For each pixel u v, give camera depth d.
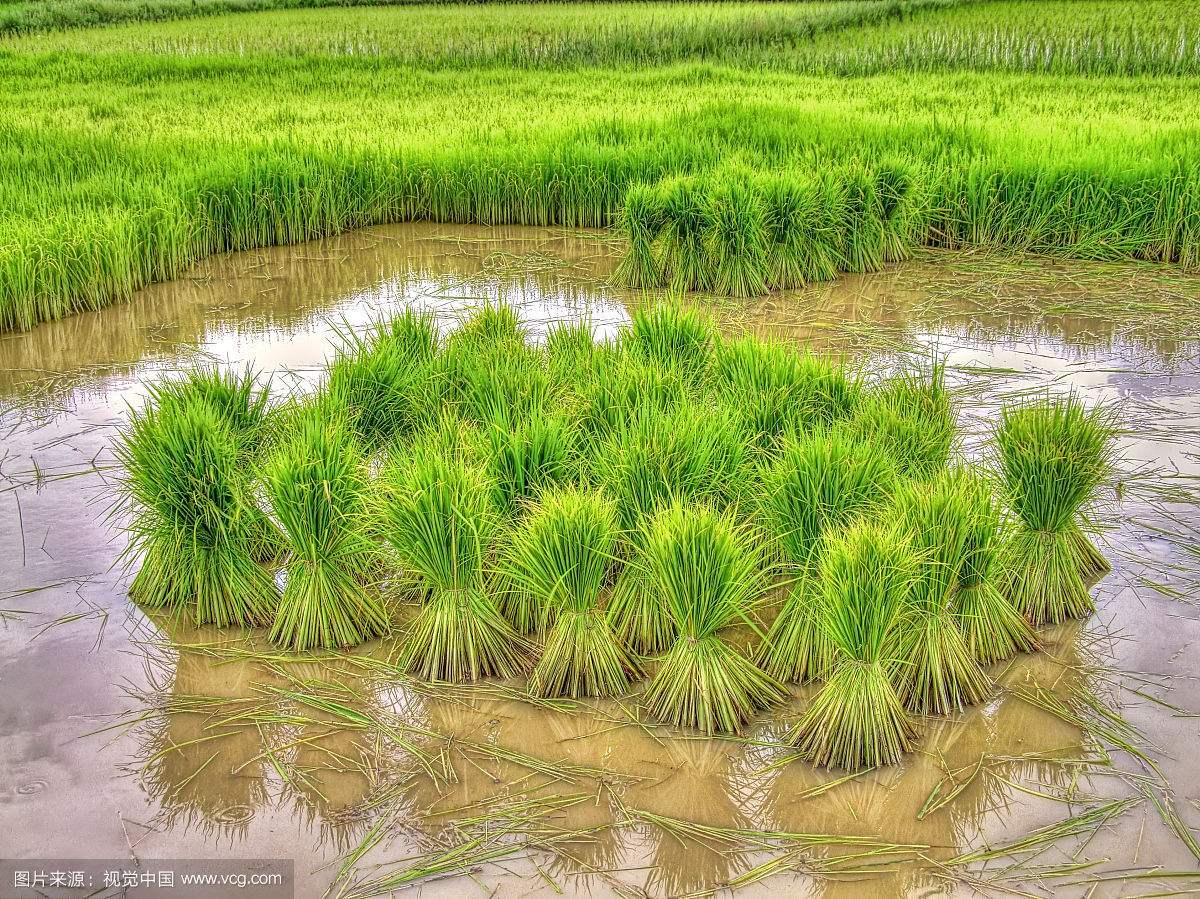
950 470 5.05
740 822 3.63
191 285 10.66
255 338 8.96
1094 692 4.30
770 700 4.32
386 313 9.63
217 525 4.79
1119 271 10.50
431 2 41.56
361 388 6.26
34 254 9.22
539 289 10.42
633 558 4.79
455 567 4.40
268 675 4.51
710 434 5.16
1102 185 10.90
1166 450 6.30
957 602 4.47
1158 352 8.12
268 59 23.16
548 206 13.11
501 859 3.46
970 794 3.75
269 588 4.93
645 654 4.65
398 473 4.84
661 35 25.67
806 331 8.92
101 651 4.63
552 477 5.07
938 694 4.20
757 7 34.75
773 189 10.30
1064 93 18.05
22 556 5.34
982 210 11.48
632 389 5.88
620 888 3.32
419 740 4.08
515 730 4.15
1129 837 3.53
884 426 5.41
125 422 7.03
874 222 10.80
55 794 3.76
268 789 3.80
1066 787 3.77
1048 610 4.80
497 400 5.87
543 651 4.64
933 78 20.33
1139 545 5.30
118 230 9.98
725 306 9.77
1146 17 25.42
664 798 3.76
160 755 3.97
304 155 12.79
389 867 3.42
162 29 32.75
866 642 3.83
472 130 14.66
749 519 5.02
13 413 7.18
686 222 10.15
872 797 3.75
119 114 16.75
